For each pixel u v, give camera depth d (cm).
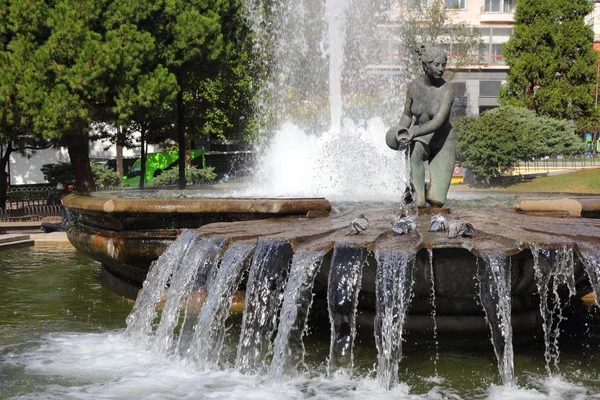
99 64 1780
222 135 2864
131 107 1862
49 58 1791
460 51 3591
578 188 2672
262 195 1198
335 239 616
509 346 562
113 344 721
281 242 624
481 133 2856
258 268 627
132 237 850
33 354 682
